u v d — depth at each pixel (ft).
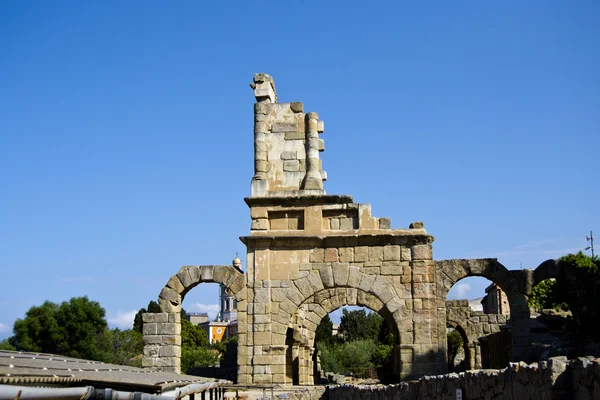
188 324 427.33
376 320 400.67
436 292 134.10
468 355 180.55
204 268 132.16
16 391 25.54
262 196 127.85
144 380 40.81
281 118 131.54
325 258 126.41
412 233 125.39
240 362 125.39
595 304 105.40
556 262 134.82
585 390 35.01
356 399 102.17
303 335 158.30
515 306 134.82
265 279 126.72
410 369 122.21
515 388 43.16
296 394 123.24
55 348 241.14
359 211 126.82
